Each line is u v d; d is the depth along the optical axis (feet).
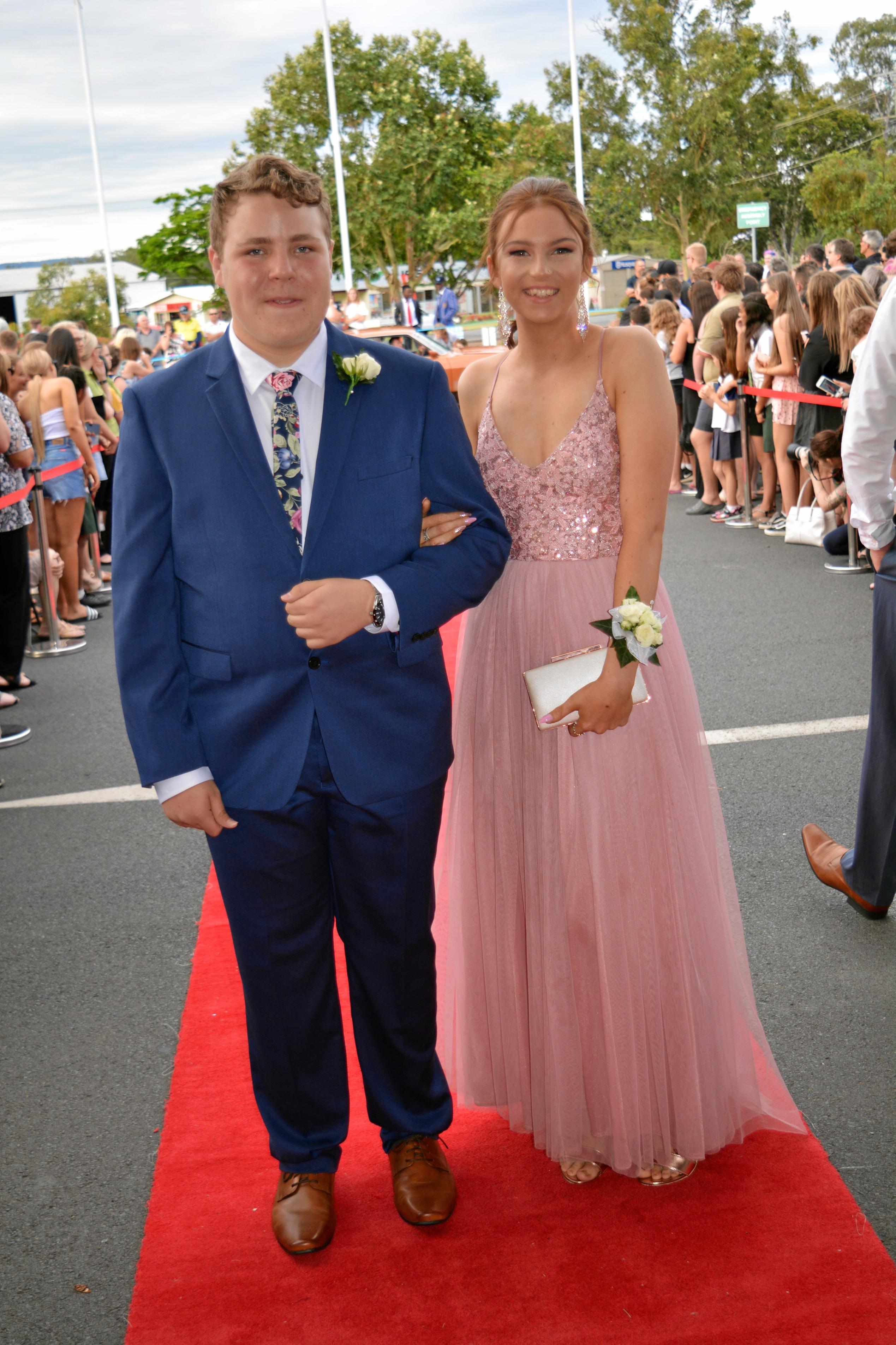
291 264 6.11
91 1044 9.93
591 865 7.18
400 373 6.82
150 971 11.12
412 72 121.80
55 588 24.14
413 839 7.02
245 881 6.93
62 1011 10.51
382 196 121.08
